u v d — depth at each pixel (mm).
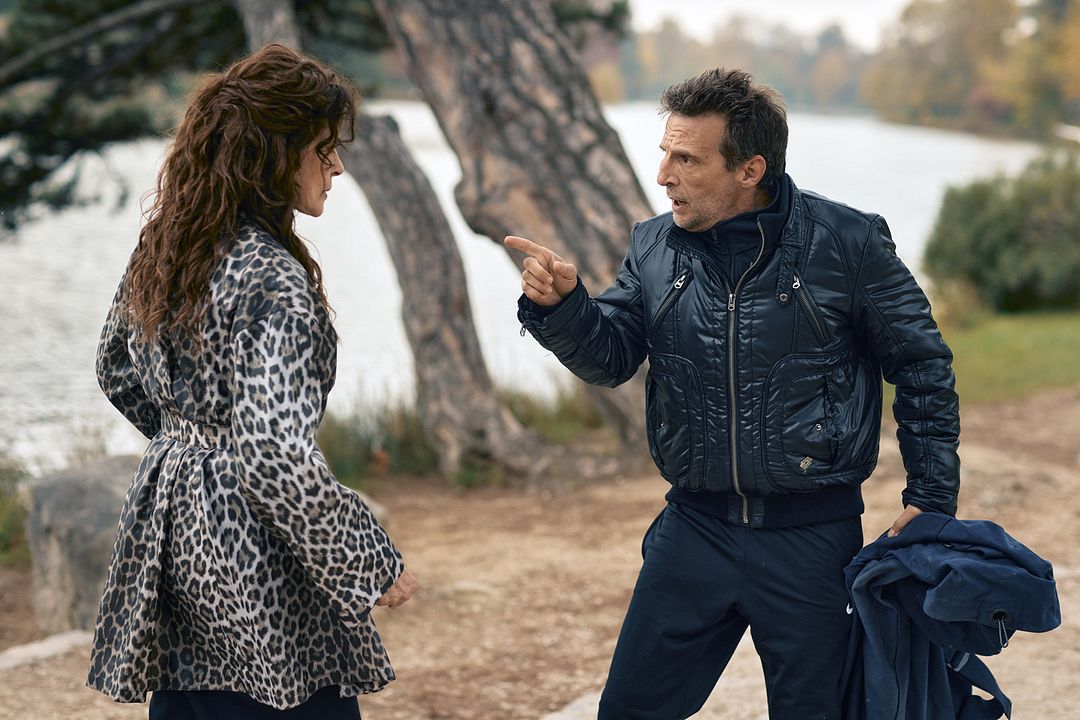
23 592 6777
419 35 7457
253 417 2020
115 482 5902
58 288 20156
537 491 7719
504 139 7254
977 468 7426
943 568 2354
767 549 2518
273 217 2207
